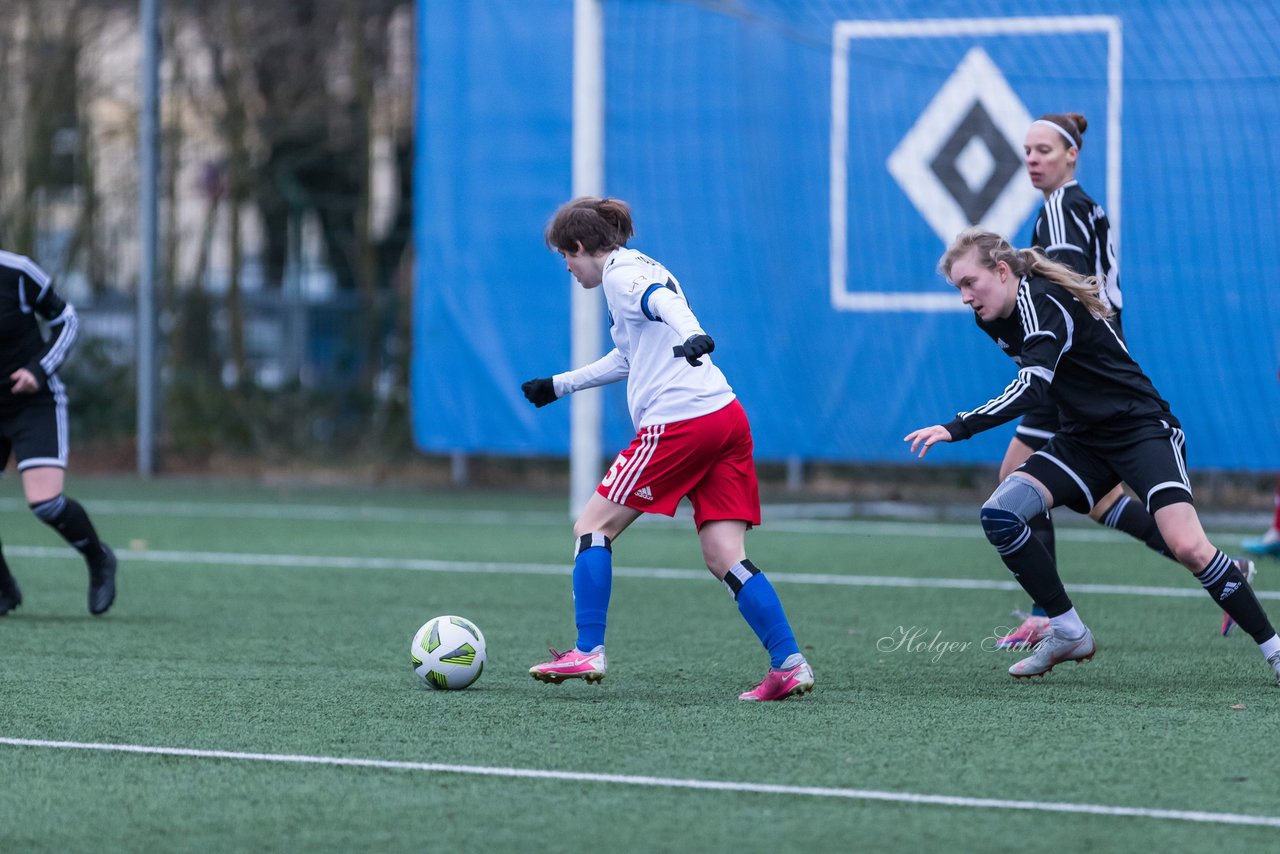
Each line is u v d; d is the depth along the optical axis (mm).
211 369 72812
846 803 14055
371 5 72375
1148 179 48188
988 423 19234
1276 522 36250
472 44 53094
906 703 18984
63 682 20531
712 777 15031
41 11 70312
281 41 71812
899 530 44719
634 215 51812
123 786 14797
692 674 21422
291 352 71875
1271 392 47438
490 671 21766
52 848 12812
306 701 19156
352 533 42688
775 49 50906
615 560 36656
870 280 50250
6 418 26109
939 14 49781
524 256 52875
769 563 36125
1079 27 48750
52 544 39281
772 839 12938
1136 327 48219
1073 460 20578
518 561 36156
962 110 49531
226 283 78812
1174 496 19844
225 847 12820
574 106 52375
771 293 50938
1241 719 17891
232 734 17141
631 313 18875
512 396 53031
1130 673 21391
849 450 50344
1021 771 15242
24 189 71312
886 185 50125
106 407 68312
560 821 13500
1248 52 47625
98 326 73125
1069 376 20078
